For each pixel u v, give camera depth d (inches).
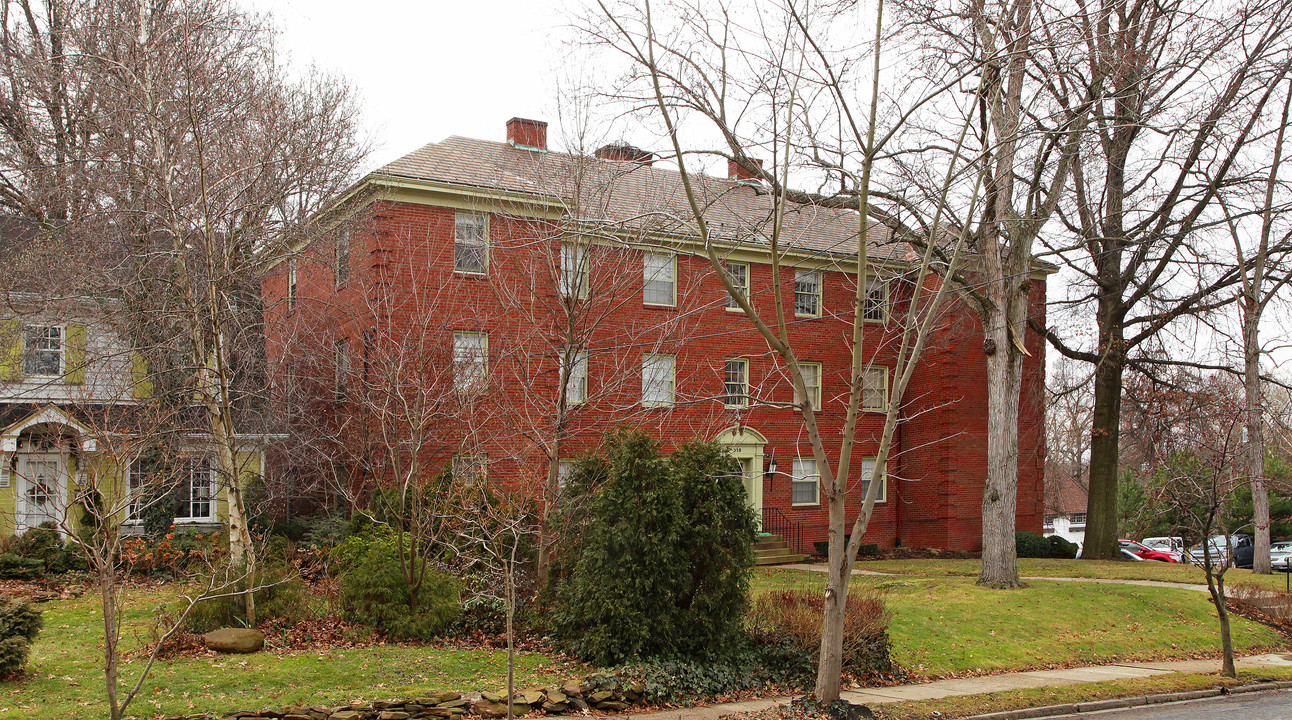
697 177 784.9
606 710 475.2
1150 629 751.7
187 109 658.8
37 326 820.0
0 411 855.7
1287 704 557.0
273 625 575.5
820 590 670.5
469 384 738.2
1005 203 871.1
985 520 884.6
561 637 578.6
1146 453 1198.3
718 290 1126.4
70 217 895.1
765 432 1168.8
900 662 617.0
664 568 540.1
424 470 823.7
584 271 783.7
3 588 735.7
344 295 980.6
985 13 609.9
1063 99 779.4
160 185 682.8
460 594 626.8
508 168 986.1
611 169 756.0
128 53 725.9
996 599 801.6
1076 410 1544.0
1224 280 1095.0
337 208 934.4
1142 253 1091.9
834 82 471.2
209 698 436.5
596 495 569.6
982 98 751.1
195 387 685.9
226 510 955.3
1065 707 526.6
